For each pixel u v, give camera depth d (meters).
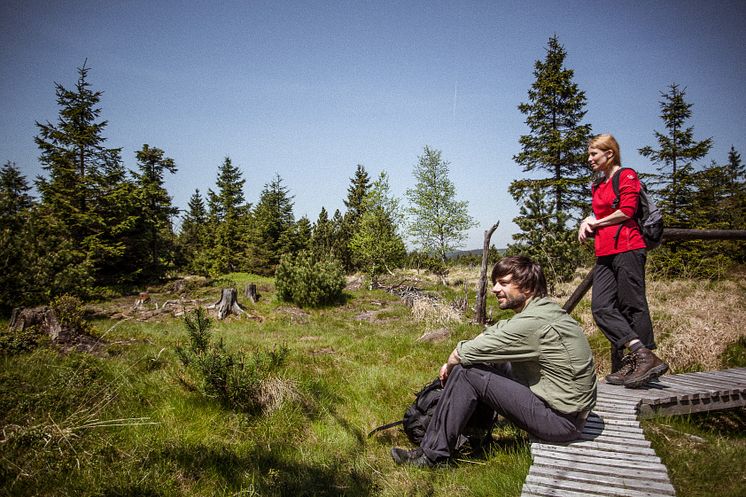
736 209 19.08
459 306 11.82
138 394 3.64
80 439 2.72
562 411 2.42
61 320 5.65
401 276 24.36
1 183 36.41
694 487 2.25
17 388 3.30
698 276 12.73
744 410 3.84
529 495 1.98
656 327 6.25
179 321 10.61
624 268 2.99
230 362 3.80
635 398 3.08
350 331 9.71
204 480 2.52
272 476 2.61
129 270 21.58
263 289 20.50
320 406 3.91
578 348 2.40
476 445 3.05
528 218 12.39
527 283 2.57
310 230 43.38
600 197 3.15
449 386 2.73
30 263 11.02
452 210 22.77
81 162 20.34
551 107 24.62
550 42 24.81
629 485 2.02
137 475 2.42
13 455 2.43
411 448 3.23
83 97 20.38
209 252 43.38
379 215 21.94
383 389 4.50
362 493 2.53
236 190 54.50
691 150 19.41
